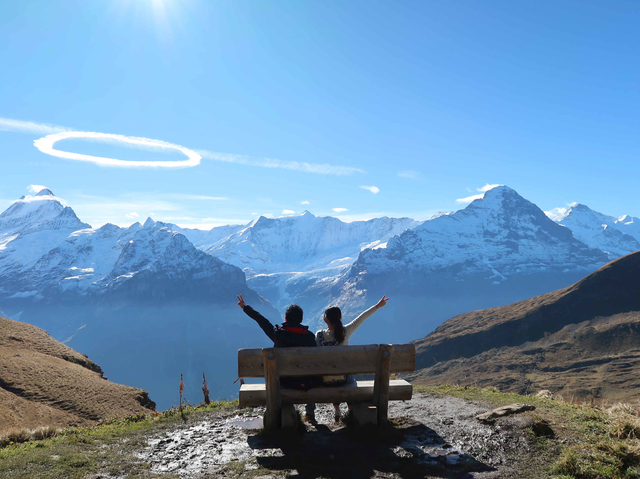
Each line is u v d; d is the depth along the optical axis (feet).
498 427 16.62
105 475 13.65
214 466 14.20
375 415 16.14
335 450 14.99
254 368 16.26
